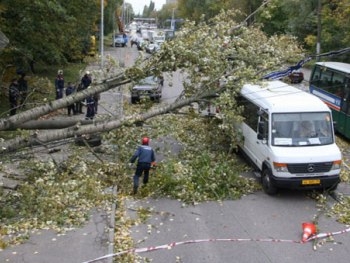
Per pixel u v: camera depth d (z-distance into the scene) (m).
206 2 61.62
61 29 26.11
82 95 12.80
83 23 31.81
